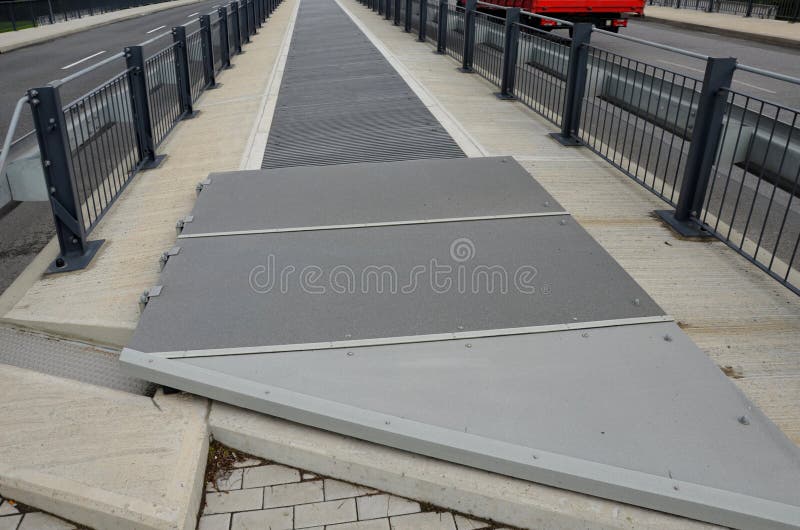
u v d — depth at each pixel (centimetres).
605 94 561
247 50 1399
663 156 639
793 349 293
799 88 1184
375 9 2264
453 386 253
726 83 388
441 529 221
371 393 250
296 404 244
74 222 386
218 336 286
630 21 2464
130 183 543
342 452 237
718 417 237
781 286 352
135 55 558
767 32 1856
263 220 416
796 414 250
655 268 372
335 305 311
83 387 273
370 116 729
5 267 458
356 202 444
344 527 222
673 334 288
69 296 352
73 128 408
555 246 373
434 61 1116
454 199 448
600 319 299
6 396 266
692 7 2928
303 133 668
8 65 1664
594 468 214
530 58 750
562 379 257
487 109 758
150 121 586
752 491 205
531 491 219
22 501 226
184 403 263
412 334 288
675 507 205
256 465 248
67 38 2314
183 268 350
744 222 498
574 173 535
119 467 228
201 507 229
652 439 226
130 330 317
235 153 605
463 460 226
